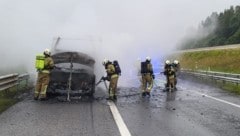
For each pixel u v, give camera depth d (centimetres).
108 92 1620
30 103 1260
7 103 1212
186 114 1087
